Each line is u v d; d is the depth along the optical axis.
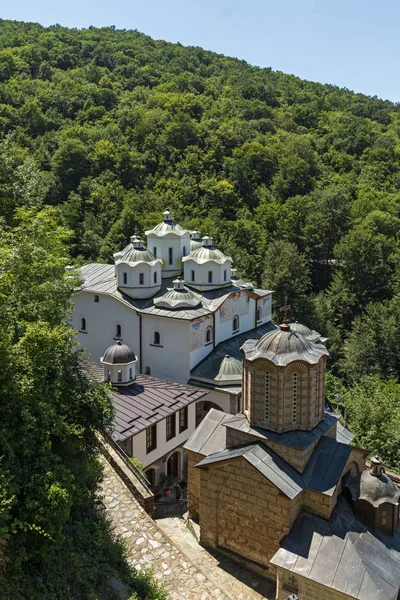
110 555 17.20
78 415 18.39
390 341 58.56
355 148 115.94
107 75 138.38
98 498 19.64
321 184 98.06
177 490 29.83
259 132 114.62
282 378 19.91
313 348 21.00
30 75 130.00
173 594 17.09
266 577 19.83
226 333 42.31
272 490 19.25
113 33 188.25
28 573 14.41
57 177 87.50
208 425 24.33
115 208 84.38
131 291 40.75
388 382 50.28
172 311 38.75
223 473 20.64
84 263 70.81
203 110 121.00
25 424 14.90
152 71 147.50
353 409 37.72
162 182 91.44
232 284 44.00
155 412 29.98
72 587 14.98
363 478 19.73
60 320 19.42
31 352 15.62
